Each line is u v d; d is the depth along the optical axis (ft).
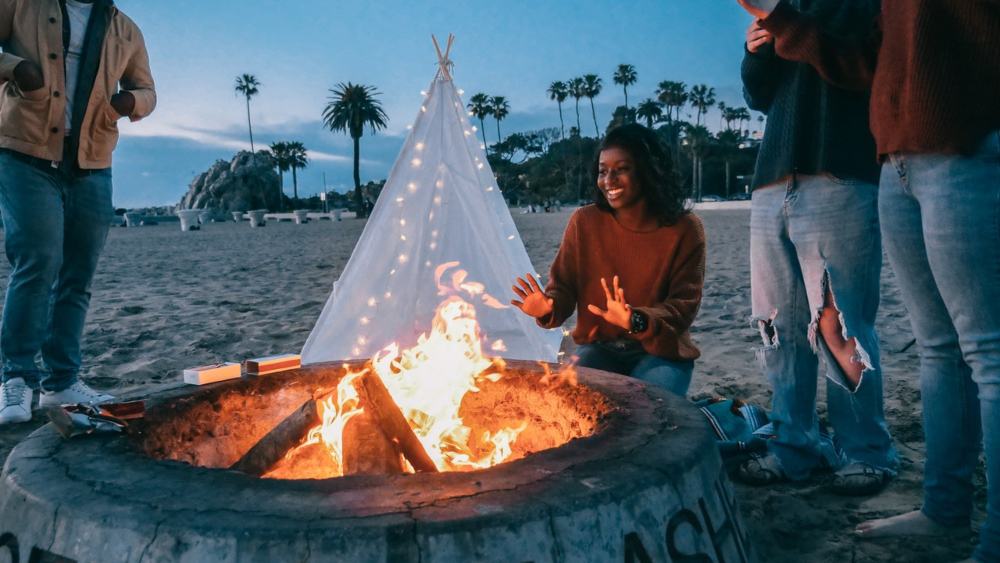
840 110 7.91
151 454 5.87
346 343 13.48
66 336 12.04
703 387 13.88
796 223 8.29
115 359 16.98
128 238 85.35
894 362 15.51
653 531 4.37
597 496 4.20
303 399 7.52
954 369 6.97
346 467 6.22
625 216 9.62
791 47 7.59
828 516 8.11
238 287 32.09
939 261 6.25
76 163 11.48
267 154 318.45
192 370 7.14
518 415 7.68
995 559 6.14
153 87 12.73
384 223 13.80
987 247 6.01
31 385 11.85
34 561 4.17
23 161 10.98
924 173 6.32
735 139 294.66
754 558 5.63
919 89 6.09
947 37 5.95
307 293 29.35
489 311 13.97
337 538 3.69
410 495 4.15
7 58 10.32
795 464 9.07
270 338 19.47
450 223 14.06
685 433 5.37
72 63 11.31
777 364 9.05
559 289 9.79
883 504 8.38
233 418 7.05
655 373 9.20
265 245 64.80
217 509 3.99
